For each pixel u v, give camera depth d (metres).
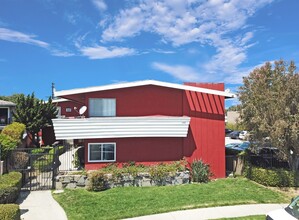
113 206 12.88
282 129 15.48
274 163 19.14
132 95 18.34
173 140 18.77
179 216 11.63
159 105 18.67
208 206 12.90
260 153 20.00
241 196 14.45
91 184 15.68
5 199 12.05
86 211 12.25
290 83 16.08
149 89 18.62
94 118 16.92
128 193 15.02
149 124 17.69
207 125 19.28
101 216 11.66
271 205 13.20
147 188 16.20
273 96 16.45
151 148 18.41
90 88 17.45
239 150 21.39
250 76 17.98
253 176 18.09
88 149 17.45
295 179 16.64
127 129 17.41
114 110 18.03
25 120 30.41
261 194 14.92
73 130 16.69
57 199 14.02
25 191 15.37
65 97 17.98
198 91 18.44
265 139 17.14
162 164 18.33
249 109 17.12
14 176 14.60
